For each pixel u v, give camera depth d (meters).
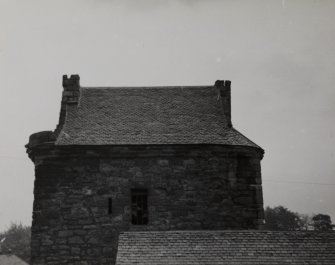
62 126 22.16
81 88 24.98
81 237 20.00
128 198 20.44
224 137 21.70
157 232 16.72
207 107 24.06
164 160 20.89
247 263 14.98
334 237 16.44
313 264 14.98
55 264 19.78
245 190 21.06
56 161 20.78
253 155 21.48
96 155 20.70
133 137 21.38
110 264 19.69
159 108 23.92
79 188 20.50
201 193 20.69
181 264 14.96
